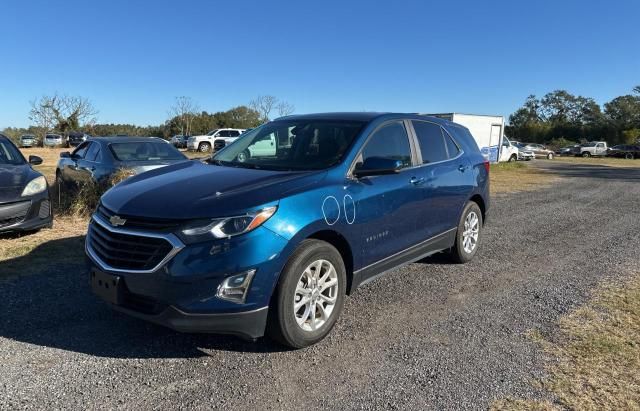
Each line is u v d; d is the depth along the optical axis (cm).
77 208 813
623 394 309
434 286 516
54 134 5516
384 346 374
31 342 367
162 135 7181
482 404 298
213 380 321
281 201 343
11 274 514
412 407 295
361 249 406
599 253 673
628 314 444
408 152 489
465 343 382
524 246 707
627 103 8406
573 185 1684
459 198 559
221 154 494
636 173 2378
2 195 635
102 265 344
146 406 291
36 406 289
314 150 434
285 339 350
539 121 10212
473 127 2648
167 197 348
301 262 347
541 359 356
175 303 316
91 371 329
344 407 294
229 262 316
